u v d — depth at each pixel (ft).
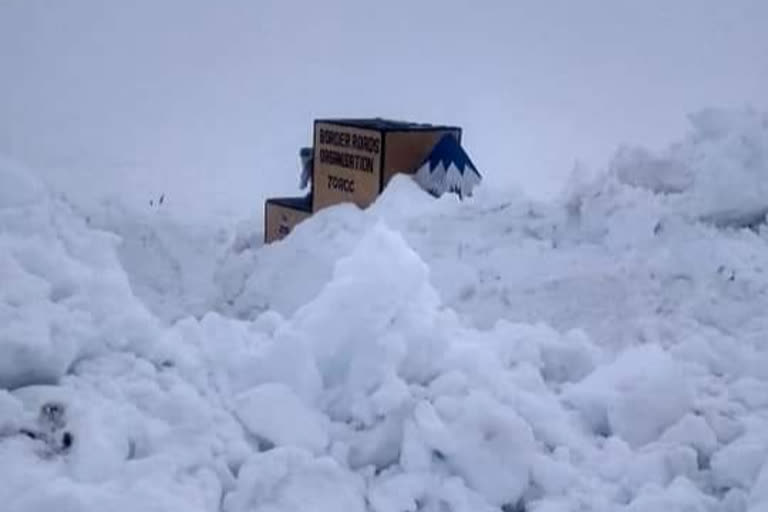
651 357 13.79
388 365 12.37
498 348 14.20
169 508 9.90
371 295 12.98
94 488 9.95
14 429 10.71
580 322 17.02
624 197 20.33
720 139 21.31
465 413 11.84
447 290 18.22
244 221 28.50
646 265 18.26
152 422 11.21
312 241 20.98
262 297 20.31
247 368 12.78
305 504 10.70
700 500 11.26
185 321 13.74
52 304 12.00
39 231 13.26
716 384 13.93
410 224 20.80
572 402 13.50
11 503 9.65
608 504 11.28
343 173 24.68
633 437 12.81
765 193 19.90
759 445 11.96
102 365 11.98
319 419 12.00
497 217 20.83
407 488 11.26
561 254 19.31
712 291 17.34
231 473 11.07
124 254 21.76
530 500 11.56
